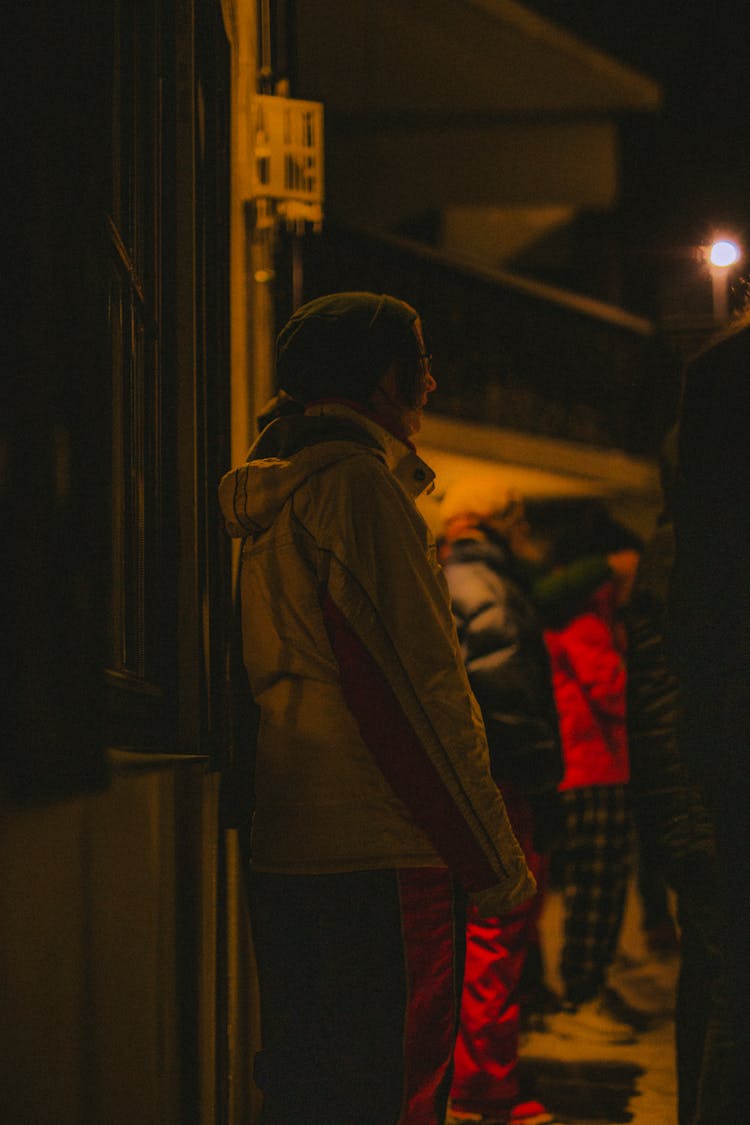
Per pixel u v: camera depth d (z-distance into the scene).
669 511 2.35
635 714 2.26
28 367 1.10
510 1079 3.34
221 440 2.92
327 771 1.84
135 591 2.18
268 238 3.22
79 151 1.23
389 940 1.81
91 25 1.27
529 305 10.99
